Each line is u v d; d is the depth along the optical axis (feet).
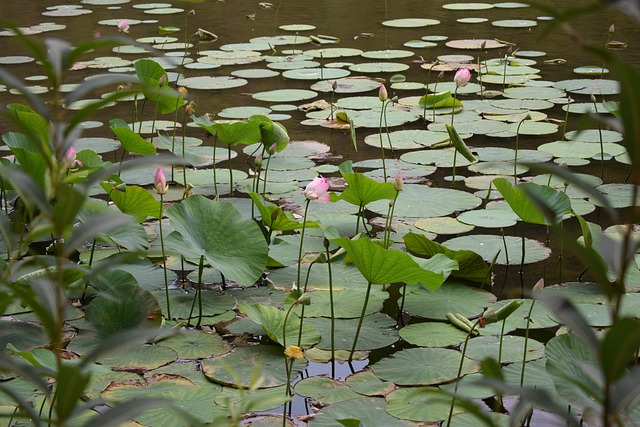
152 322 8.89
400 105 19.56
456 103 19.06
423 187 13.87
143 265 10.80
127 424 7.13
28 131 3.55
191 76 22.88
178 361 8.43
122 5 36.14
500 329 9.07
